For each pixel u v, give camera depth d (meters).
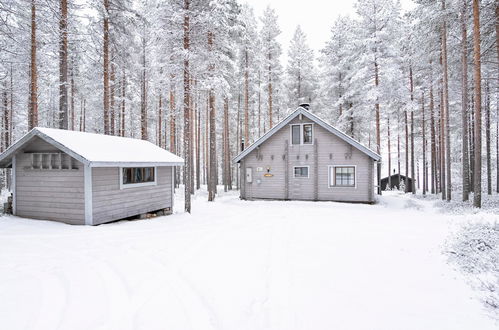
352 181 16.78
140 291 4.20
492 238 6.00
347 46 22.41
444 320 3.40
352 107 22.61
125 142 11.59
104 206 9.00
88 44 14.62
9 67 17.59
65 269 5.07
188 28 12.20
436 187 24.25
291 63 28.59
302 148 17.81
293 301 3.91
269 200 18.41
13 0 11.43
